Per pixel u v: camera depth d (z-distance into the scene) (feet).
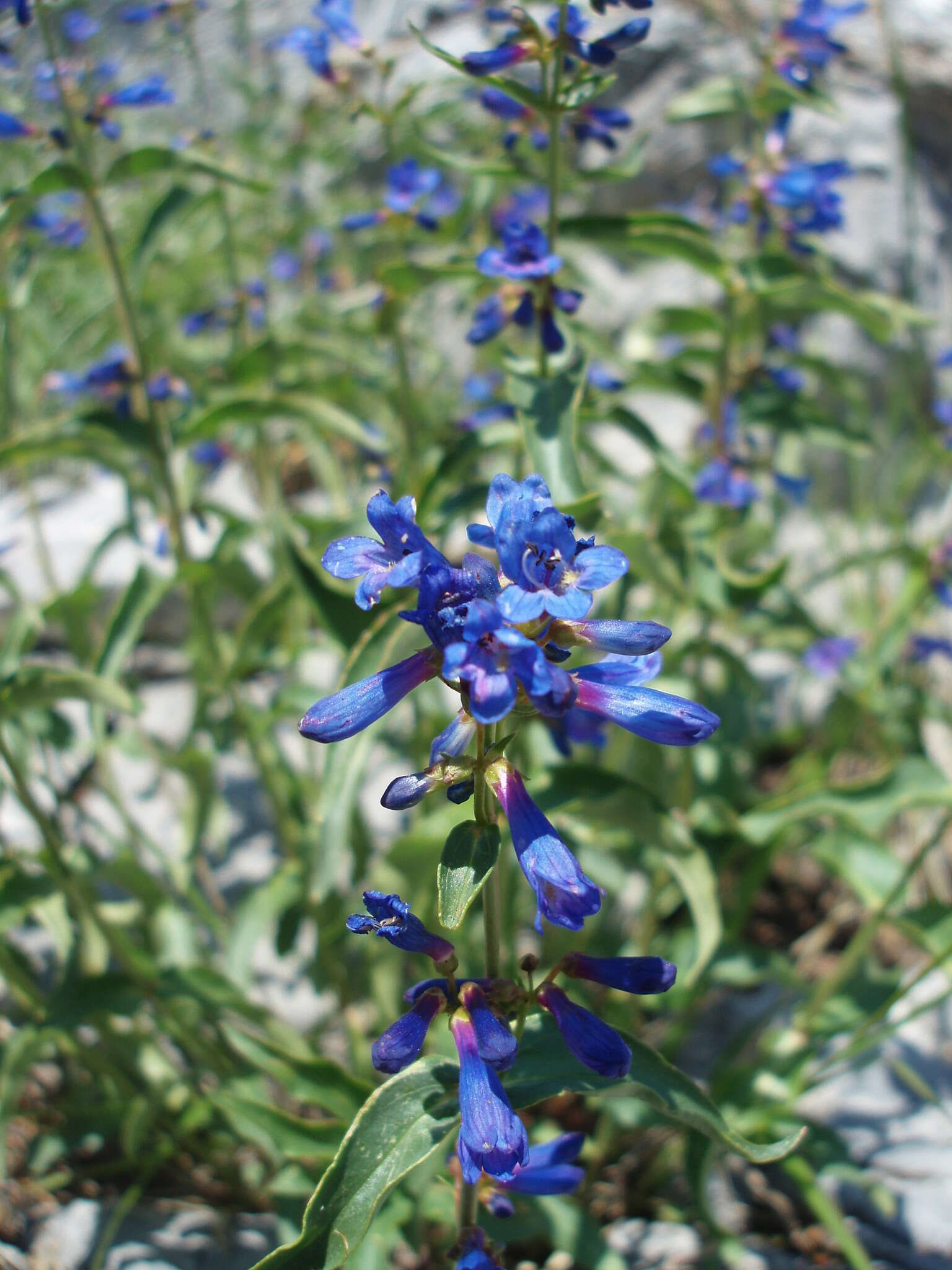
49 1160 0.97
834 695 1.37
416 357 1.75
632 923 1.18
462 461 0.89
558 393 0.83
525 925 1.17
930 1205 0.92
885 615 1.44
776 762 1.46
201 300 1.88
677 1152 0.96
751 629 1.14
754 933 1.25
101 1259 0.89
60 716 1.09
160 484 1.20
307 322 1.52
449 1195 0.80
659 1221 0.96
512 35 0.81
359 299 1.18
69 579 1.59
